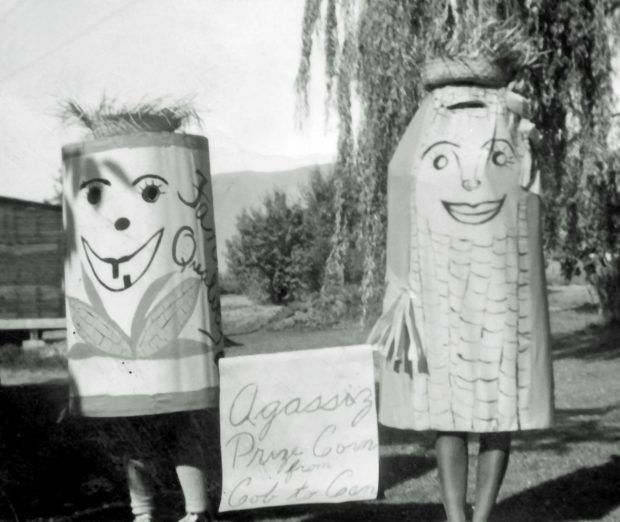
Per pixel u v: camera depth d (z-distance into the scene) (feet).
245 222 61.77
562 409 34.60
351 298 50.49
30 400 29.40
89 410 15.30
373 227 37.09
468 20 31.04
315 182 59.77
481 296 14.53
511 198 14.65
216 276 16.01
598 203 43.09
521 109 14.98
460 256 14.58
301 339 46.52
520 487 21.04
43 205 22.82
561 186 40.68
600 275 60.80
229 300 62.64
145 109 15.87
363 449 14.55
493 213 14.55
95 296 15.20
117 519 17.90
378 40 35.68
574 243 48.01
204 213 15.76
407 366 14.83
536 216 14.93
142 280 15.12
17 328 30.76
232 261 62.59
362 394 14.61
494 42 15.16
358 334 46.73
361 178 36.70
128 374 15.10
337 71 37.11
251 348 43.91
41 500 18.95
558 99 39.34
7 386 34.78
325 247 61.98
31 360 39.32
